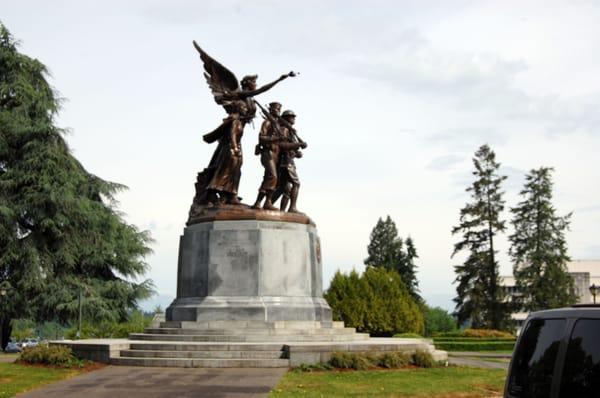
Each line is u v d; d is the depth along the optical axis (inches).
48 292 1483.8
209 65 1068.5
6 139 1550.2
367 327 2310.5
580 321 263.7
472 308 2598.4
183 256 1035.9
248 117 1069.1
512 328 2620.6
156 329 944.9
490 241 2642.7
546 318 284.0
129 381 681.0
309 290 1008.2
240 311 946.1
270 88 1053.8
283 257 994.1
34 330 1595.7
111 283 1576.0
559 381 260.7
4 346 1542.8
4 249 1494.8
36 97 1563.7
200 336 888.9
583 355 255.8
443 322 4761.3
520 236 2647.6
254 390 617.6
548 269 2554.1
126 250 1644.9
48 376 722.2
